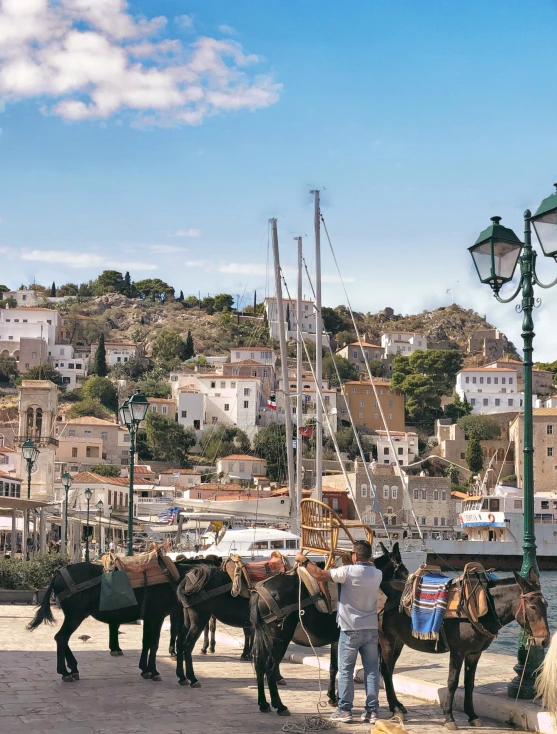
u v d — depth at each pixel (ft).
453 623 35.58
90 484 287.69
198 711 37.93
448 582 36.11
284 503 159.02
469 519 320.70
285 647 38.37
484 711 37.17
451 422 592.60
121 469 449.06
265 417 537.65
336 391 573.74
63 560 102.53
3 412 533.55
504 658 49.88
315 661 51.83
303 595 38.24
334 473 424.87
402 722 36.09
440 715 37.99
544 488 442.91
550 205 39.45
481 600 35.12
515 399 622.95
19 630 71.00
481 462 499.92
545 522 360.28
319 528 40.27
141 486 343.46
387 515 370.53
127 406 79.20
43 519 144.56
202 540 193.47
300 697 41.81
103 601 44.60
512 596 34.99
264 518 180.86
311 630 38.50
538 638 34.22
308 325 560.20
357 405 583.17
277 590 38.29
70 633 45.19
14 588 97.60
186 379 567.59
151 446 494.18
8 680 44.93
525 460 39.34
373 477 375.25
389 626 37.93
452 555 287.07
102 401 594.65
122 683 44.47
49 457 208.74
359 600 35.99
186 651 43.24
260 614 38.04
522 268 41.57
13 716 36.17
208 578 42.93
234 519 181.47
